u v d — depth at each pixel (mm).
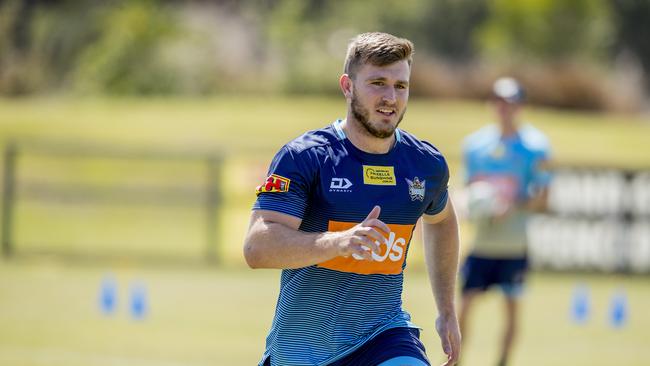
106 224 57531
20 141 76938
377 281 13570
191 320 35000
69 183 59312
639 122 103125
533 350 31297
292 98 100750
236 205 50594
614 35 153375
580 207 48594
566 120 91312
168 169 62312
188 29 118438
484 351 30781
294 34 115500
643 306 41375
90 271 47438
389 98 13078
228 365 27391
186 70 106375
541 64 115500
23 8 132375
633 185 48656
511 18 132625
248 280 46188
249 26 124125
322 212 13258
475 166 27781
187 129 80750
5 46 128000
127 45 110125
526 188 27438
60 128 81500
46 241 53906
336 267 13359
